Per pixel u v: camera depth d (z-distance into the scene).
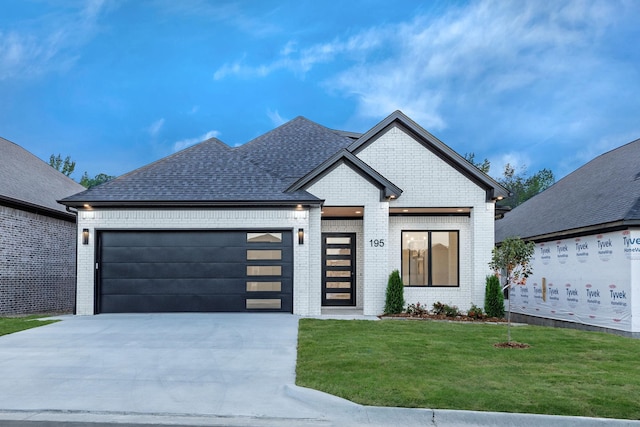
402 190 13.88
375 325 11.14
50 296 17.75
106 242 13.22
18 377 6.47
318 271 13.44
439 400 5.35
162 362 7.35
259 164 15.71
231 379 6.42
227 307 13.16
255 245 13.30
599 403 5.28
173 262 13.23
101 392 5.84
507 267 9.33
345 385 5.90
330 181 13.72
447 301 14.87
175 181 13.91
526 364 7.13
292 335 9.66
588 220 13.46
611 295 12.52
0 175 16.62
